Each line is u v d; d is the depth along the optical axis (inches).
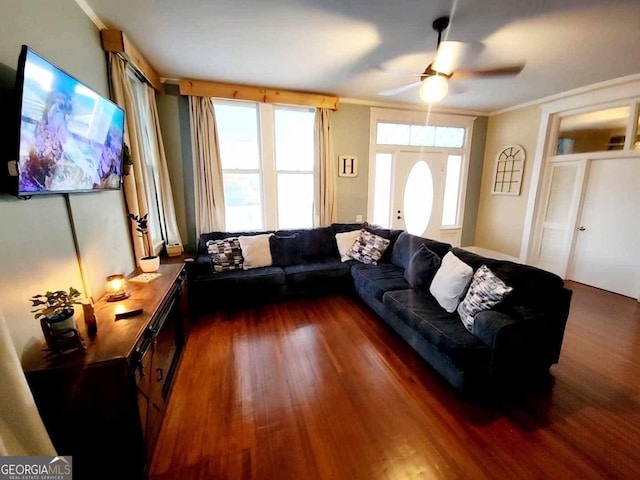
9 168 40.3
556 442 57.1
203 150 131.8
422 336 79.9
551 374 77.5
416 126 177.5
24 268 46.4
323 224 161.8
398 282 108.4
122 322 55.0
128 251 92.5
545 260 166.4
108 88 84.4
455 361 67.8
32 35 52.4
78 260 63.5
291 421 62.7
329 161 156.1
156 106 122.2
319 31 85.8
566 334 98.0
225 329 102.7
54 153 48.9
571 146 150.0
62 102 50.1
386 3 72.2
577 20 78.9
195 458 54.0
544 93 145.6
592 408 65.8
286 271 124.0
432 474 51.1
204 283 111.2
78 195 64.1
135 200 91.4
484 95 149.9
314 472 51.5
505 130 181.2
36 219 49.9
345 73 119.3
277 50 98.3
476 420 62.8
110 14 76.4
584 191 145.5
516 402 67.9
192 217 141.6
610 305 122.0
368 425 61.7
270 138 144.3
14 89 43.8
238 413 64.7
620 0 69.8
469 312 74.7
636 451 55.1
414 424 61.9
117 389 44.7
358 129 162.4
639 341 93.7
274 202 151.3
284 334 99.3
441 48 95.3
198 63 109.2
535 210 166.4
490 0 70.6
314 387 73.4
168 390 68.8
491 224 196.7
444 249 106.4
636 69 113.0
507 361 67.1
